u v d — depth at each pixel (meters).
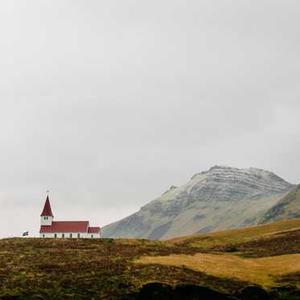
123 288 60.12
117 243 98.88
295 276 66.81
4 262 73.56
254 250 98.38
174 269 68.00
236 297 59.50
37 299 56.91
